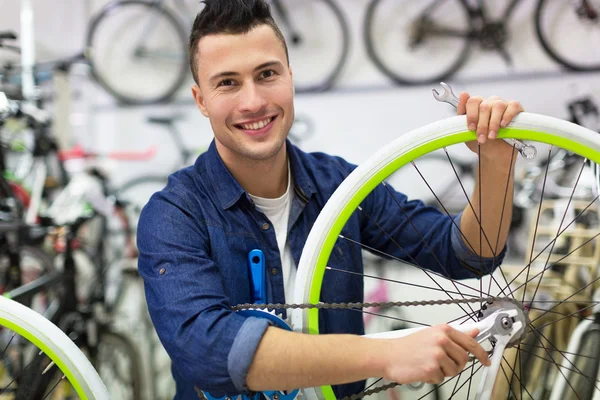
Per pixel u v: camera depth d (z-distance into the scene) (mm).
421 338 861
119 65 4078
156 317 969
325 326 1140
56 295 2316
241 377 860
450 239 1187
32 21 4020
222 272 1074
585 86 3438
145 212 1102
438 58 3637
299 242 1160
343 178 1257
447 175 3623
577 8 3432
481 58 3572
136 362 2539
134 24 4039
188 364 907
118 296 3338
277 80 1031
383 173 1046
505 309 1021
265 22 1024
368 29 3670
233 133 1036
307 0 3740
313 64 3777
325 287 1144
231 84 1020
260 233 1126
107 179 3520
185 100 4039
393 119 3711
